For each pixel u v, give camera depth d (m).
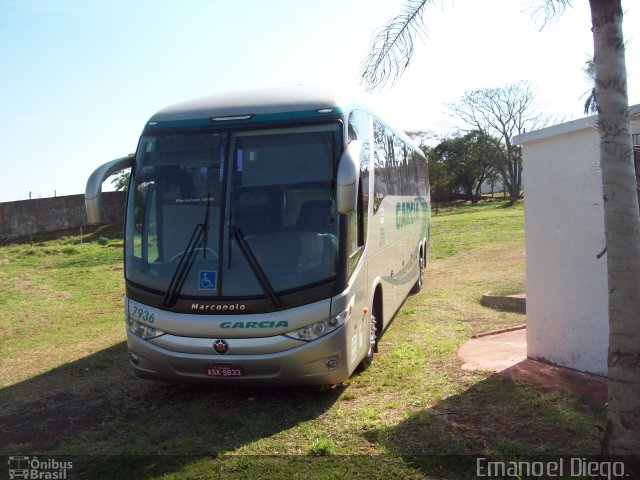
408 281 10.98
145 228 6.04
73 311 13.23
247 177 5.85
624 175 3.45
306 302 5.56
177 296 5.72
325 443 4.75
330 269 5.66
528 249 6.50
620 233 3.46
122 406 6.27
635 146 4.83
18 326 11.81
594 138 5.57
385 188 8.49
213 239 5.74
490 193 74.50
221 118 6.07
